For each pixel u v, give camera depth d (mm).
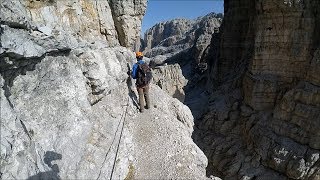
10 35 6211
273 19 24219
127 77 12758
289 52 23734
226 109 27797
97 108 9625
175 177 9094
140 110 12070
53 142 6832
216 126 27422
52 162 6500
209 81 43531
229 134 26422
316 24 23141
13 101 6477
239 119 26516
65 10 10383
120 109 10820
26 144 6152
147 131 10977
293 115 21750
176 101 14438
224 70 36781
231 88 30438
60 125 7238
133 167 9188
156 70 37312
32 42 6891
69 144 7152
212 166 25281
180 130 11672
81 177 6922
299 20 23047
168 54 87375
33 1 8438
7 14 6297
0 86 6062
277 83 24344
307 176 19203
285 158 20578
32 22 7547
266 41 24922
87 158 7449
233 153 24688
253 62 26109
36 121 6762
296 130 21047
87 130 7941
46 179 6125
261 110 24859
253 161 22625
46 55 7641
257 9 25719
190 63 69188
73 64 8750
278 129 22281
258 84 24859
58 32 8727
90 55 9562
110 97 10680
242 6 34000
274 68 24750
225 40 36375
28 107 6773
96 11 13180
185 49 85562
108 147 8398
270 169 21531
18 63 6465
